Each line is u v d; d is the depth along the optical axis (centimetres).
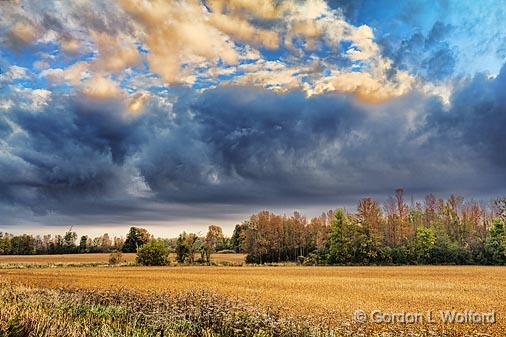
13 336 1146
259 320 1833
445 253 9519
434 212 11975
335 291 3859
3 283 3541
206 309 2075
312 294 3556
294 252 12031
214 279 5106
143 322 1884
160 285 4078
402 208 10894
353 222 10012
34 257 13162
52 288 3362
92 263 9962
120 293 2861
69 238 16788
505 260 9088
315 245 12019
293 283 4681
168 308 2125
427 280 5288
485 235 10662
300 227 12219
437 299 3341
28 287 3203
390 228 10738
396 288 4231
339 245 9788
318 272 6888
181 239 10788
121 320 1881
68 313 1875
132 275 5747
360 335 1870
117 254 10019
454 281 5144
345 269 7825
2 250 15088
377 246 9844
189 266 8994
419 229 9800
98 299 2569
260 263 10800
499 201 10425
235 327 1792
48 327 1244
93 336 1344
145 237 14162
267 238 11706
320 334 1797
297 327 1819
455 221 11375
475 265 9138
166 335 1608
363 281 5075
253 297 3153
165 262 9431
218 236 15375
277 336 1755
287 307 2678
